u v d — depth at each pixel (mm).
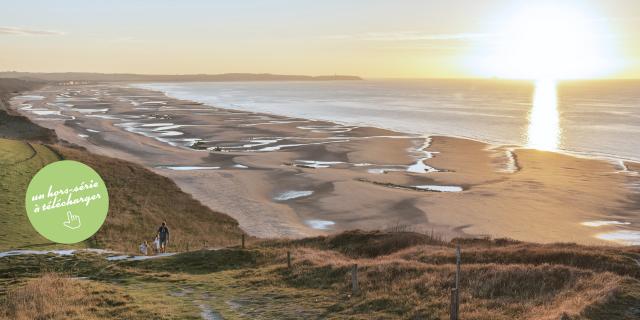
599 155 84812
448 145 94938
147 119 145500
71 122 130125
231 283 25078
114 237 38531
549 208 53250
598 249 29547
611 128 123000
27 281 25469
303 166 76250
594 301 18266
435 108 197000
